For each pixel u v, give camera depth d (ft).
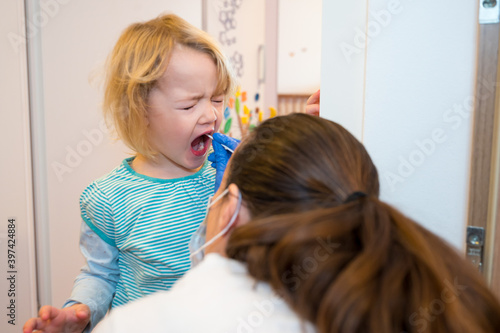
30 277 5.45
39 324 2.38
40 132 5.47
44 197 5.59
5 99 5.17
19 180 5.31
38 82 5.39
